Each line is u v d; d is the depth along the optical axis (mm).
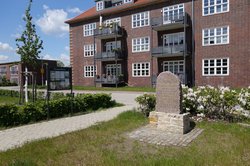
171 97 7512
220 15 23406
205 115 8883
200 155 5148
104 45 33969
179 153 5355
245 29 21938
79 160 5023
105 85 32719
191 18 25406
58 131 7711
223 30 23281
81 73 36500
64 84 10750
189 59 25672
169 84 7578
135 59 30344
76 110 11297
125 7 30484
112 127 7887
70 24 37688
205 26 24391
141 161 4875
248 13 21750
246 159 4898
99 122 8859
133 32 30453
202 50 24625
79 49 36656
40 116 9617
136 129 7574
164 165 4641
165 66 27656
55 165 4801
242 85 22156
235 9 22469
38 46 15430
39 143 6230
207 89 9156
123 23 31453
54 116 10164
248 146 5676
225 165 4598
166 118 7348
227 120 8406
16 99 18797
